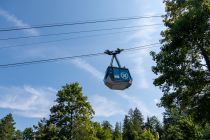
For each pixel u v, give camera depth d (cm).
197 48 2694
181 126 3881
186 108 2812
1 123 11219
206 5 2548
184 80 2666
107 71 1638
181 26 2500
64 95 4850
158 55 2730
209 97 2683
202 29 2462
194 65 2714
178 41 2620
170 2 2978
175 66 2692
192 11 2495
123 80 1628
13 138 11319
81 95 4900
